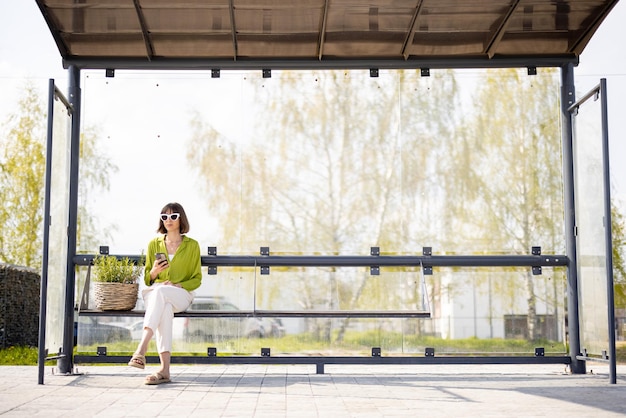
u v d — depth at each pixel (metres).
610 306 6.57
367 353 7.39
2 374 7.12
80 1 6.76
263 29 7.12
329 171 7.57
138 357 6.27
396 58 7.46
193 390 5.91
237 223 7.50
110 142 7.50
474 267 7.49
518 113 7.62
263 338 7.41
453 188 7.57
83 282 7.34
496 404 5.20
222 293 7.43
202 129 7.56
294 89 7.63
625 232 12.66
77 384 6.30
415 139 7.60
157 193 7.49
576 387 6.26
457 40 7.32
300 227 7.51
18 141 13.64
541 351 7.42
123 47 7.29
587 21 7.10
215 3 6.82
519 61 7.45
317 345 7.42
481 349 7.43
